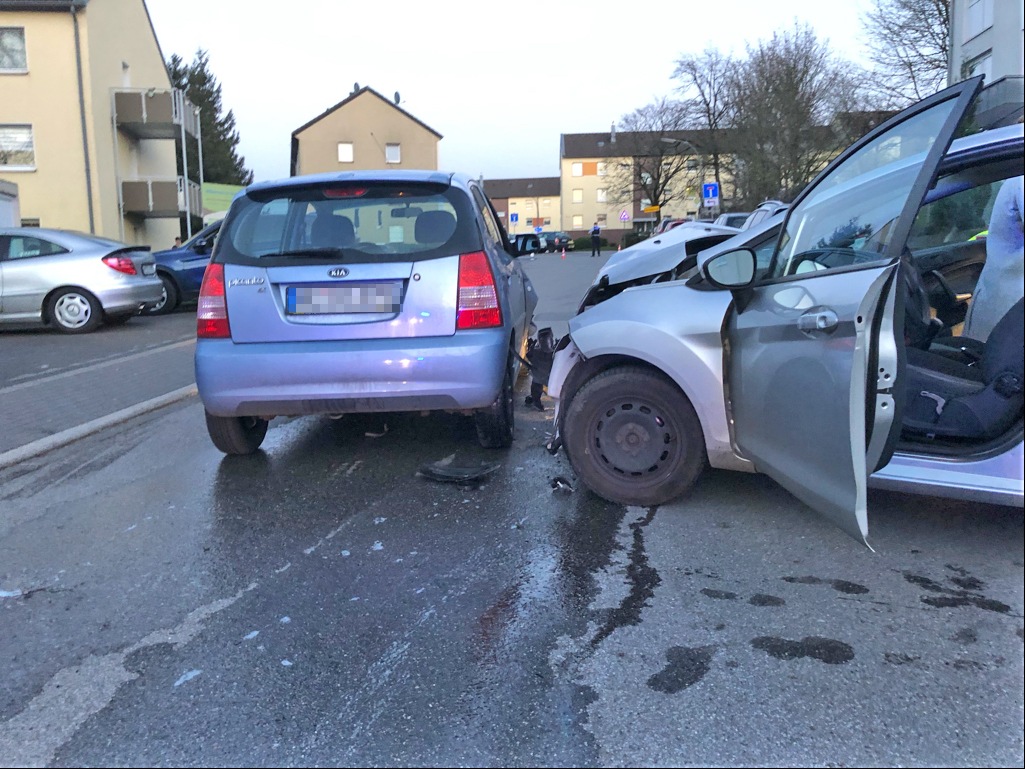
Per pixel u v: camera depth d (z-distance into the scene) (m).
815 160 37.78
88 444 6.29
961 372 3.99
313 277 4.76
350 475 5.24
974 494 3.40
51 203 27.97
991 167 4.29
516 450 5.68
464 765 2.45
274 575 3.80
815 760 2.41
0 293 12.90
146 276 13.86
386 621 3.33
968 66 22.17
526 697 2.78
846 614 3.24
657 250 6.16
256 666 3.03
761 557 3.79
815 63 38.78
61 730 2.70
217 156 62.34
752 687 2.78
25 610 3.54
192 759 2.53
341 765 2.48
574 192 104.06
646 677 2.86
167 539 4.29
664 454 4.35
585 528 4.20
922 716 2.59
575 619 3.29
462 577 3.71
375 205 4.95
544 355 6.64
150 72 34.88
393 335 4.75
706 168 53.97
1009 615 3.19
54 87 27.55
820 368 3.26
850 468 3.07
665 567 3.71
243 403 4.81
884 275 2.99
